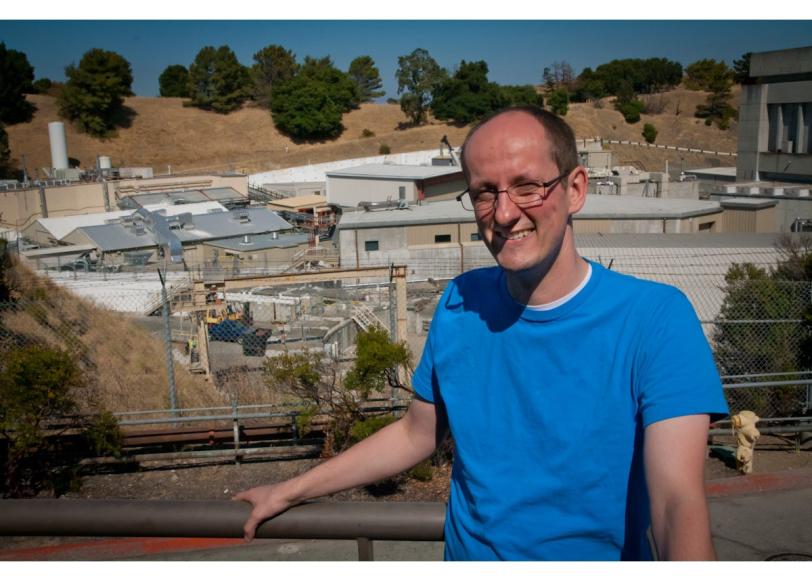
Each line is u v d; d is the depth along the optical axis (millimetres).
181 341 21688
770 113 60062
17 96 99375
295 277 14180
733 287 12758
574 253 1516
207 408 11070
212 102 112438
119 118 105125
